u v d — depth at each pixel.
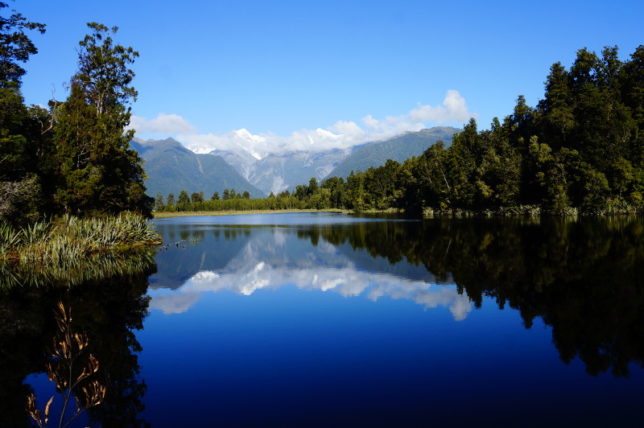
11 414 7.55
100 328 12.62
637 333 11.04
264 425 7.05
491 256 24.11
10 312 14.38
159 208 147.00
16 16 30.84
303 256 27.66
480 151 82.50
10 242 25.27
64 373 9.34
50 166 32.25
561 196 57.34
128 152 41.81
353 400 7.90
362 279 19.56
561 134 64.19
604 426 6.80
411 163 106.31
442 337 11.33
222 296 16.80
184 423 7.16
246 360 10.01
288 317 13.67
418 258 24.89
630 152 57.72
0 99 26.89
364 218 81.88
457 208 81.12
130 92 43.31
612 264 20.17
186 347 10.95
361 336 11.64
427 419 7.14
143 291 17.77
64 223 29.70
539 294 15.31
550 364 9.32
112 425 7.07
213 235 45.91
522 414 7.23
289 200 161.75
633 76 66.19
